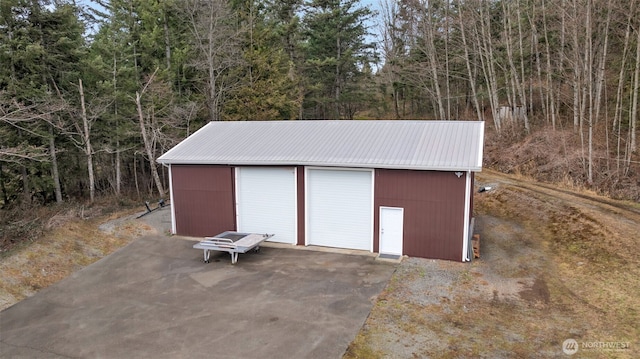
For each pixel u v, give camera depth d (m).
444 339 7.66
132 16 25.50
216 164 14.58
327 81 37.50
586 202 16.20
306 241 13.91
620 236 12.00
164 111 23.28
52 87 20.55
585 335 7.68
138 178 29.53
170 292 10.34
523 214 16.45
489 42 27.41
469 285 10.15
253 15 29.02
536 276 10.62
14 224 13.48
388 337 7.78
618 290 9.28
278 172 14.05
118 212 17.95
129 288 10.68
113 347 7.84
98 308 9.56
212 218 15.01
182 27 26.86
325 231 13.78
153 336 8.18
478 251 12.15
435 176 11.90
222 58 26.69
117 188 24.84
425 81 34.53
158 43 25.64
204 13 25.08
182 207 15.30
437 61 32.22
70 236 13.71
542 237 13.84
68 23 20.09
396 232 12.62
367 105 41.78
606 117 20.28
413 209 12.30
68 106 19.27
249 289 10.34
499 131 27.70
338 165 12.79
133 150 25.97
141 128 21.58
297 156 13.70
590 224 13.38
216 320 8.74
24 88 18.58
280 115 29.69
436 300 9.35
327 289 10.15
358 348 7.42
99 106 21.52
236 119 27.20
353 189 13.19
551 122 26.19
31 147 17.42
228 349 7.57
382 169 12.52
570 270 10.87
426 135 14.00
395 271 11.23
